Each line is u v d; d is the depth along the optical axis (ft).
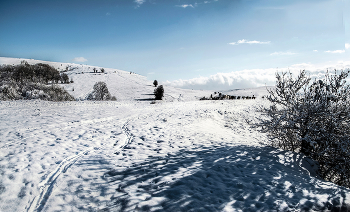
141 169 18.24
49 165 17.88
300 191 14.73
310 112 22.44
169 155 23.04
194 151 24.94
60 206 12.14
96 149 24.11
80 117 42.37
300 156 23.24
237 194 14.06
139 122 43.57
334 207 12.73
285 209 12.30
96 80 269.85
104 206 12.25
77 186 14.56
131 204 12.40
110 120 43.45
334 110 22.20
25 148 21.04
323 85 23.34
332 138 21.71
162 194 13.76
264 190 14.67
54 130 30.07
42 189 14.01
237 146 27.20
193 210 12.01
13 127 28.84
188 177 16.49
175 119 49.65
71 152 21.97
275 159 21.68
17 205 12.01
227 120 58.49
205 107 79.56
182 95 205.26
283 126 24.41
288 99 24.68
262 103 102.27
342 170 20.88
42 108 50.60
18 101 60.85
